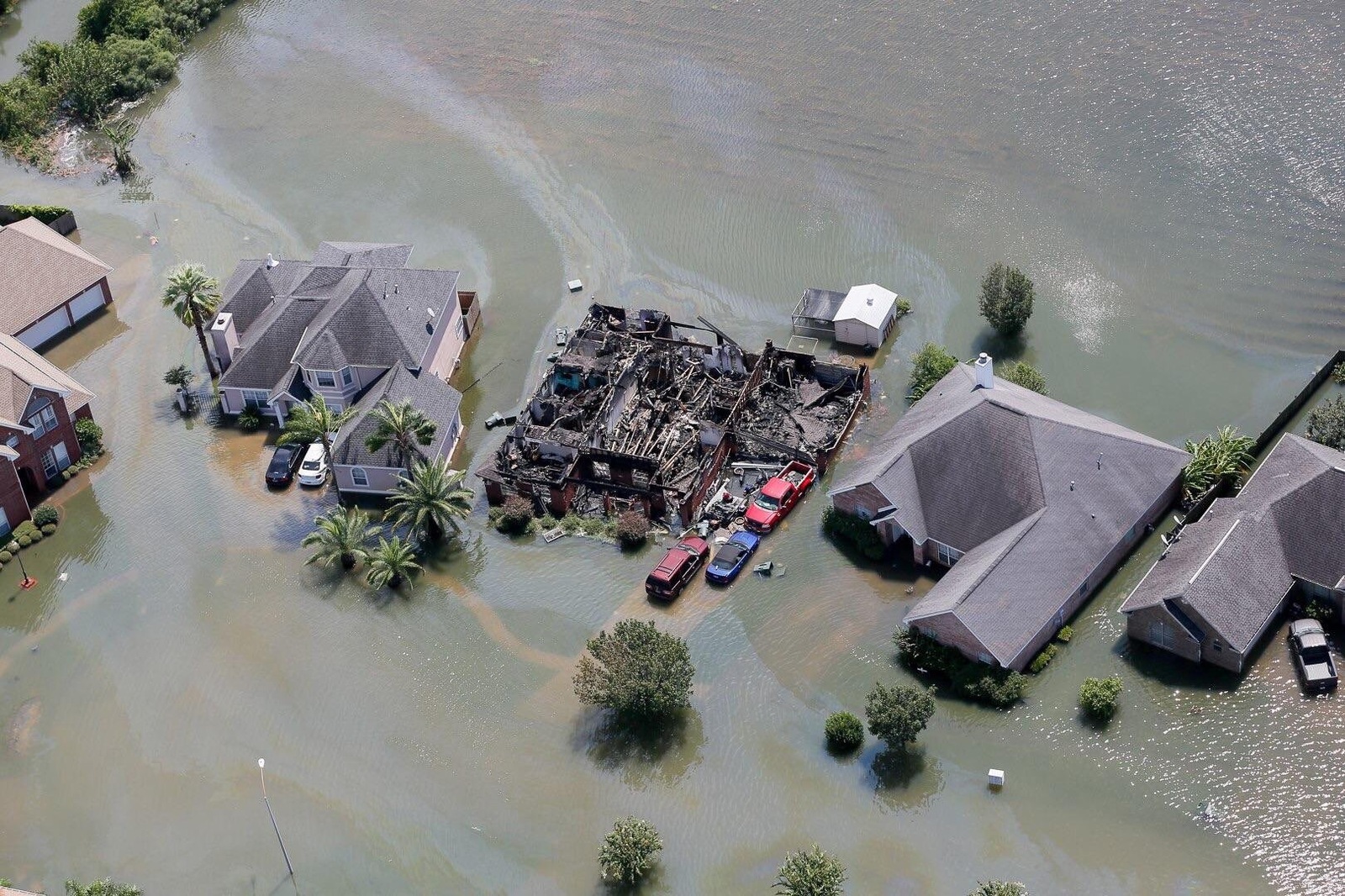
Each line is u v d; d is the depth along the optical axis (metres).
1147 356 94.00
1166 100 118.62
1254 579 71.19
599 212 116.06
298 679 77.56
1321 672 68.81
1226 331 95.38
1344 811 63.75
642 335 97.88
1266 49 122.69
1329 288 97.38
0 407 89.38
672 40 140.25
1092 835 64.31
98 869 68.00
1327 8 126.56
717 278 106.69
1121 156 113.38
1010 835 64.62
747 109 127.00
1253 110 115.50
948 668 71.94
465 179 122.88
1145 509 77.19
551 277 109.00
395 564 81.75
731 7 144.38
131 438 97.38
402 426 83.69
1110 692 69.06
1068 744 68.56
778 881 63.66
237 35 153.50
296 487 91.44
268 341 96.44
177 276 98.06
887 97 125.69
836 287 104.31
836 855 64.69
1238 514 74.38
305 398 95.06
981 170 114.50
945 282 102.94
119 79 142.38
